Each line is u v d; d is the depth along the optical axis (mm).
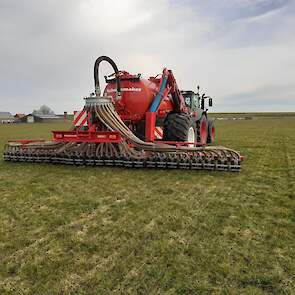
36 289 1994
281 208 3521
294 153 8477
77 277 2123
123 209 3537
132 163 5879
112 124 5996
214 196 4039
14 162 7031
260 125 33062
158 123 7289
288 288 1965
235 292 1928
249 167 6156
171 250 2492
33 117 81750
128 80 6852
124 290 1964
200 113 10203
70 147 6449
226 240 2668
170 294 1915
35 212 3475
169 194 4152
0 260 2379
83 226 3033
